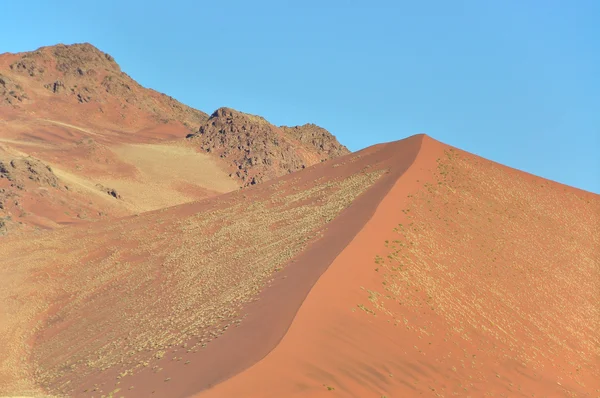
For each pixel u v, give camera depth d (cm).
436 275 4334
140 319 4653
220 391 2284
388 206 5234
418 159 6825
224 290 4400
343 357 2775
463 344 3594
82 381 3525
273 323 3000
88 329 4994
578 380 3881
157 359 3238
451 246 5009
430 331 3519
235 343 2905
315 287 3334
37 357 4712
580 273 5597
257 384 2375
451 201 5975
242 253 5575
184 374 2742
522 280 5031
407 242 4631
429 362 3152
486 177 6988
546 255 5688
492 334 3931
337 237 4525
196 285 5022
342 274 3625
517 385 3403
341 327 3036
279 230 5991
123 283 6041
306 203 6869
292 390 2384
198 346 3105
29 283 6562
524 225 6116
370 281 3719
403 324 3409
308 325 2939
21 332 5394
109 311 5306
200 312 3988
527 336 4184
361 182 6744
